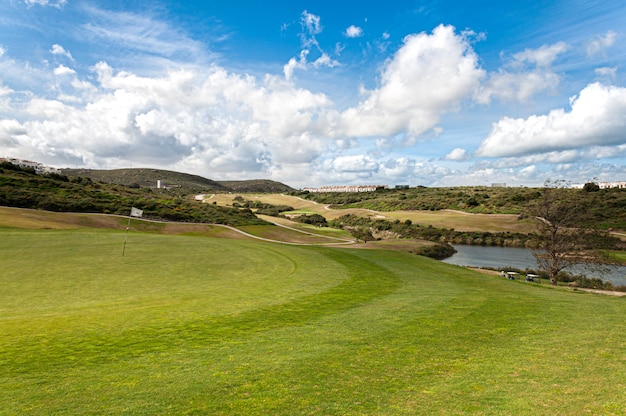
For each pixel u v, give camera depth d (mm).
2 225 46219
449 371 8625
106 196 82000
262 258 30922
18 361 9531
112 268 24594
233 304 16250
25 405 7137
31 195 67250
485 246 82000
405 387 7746
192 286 20500
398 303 16625
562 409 6574
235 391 7637
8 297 17344
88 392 7691
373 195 180875
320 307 15789
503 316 14219
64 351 10281
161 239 39438
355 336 11539
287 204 176750
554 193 36281
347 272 26047
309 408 6852
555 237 36031
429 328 12469
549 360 9312
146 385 7992
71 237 36531
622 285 38031
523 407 6699
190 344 10836
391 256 36562
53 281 20656
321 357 9641
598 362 9109
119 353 10094
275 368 8891
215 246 36188
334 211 149000
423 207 133375
